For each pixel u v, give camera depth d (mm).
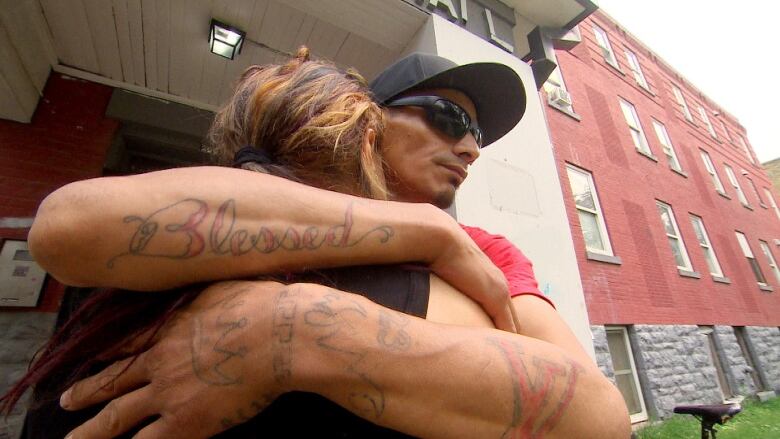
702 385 6516
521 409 470
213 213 463
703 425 4168
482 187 2359
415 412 433
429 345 460
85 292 613
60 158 2711
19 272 2359
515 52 3447
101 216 419
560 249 2533
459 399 443
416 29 2684
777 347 9508
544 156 2814
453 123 952
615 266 6539
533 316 734
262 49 2834
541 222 2518
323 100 736
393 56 2938
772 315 10109
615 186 7590
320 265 508
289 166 682
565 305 2391
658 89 11625
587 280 5984
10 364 2186
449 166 936
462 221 2170
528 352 524
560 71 8156
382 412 431
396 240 550
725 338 7918
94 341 503
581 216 6836
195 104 3320
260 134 713
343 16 2568
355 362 426
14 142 2604
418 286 559
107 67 2934
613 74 9758
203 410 415
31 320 2318
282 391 431
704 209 10062
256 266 477
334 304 457
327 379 423
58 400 517
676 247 8422
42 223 419
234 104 807
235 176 514
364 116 782
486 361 474
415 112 951
